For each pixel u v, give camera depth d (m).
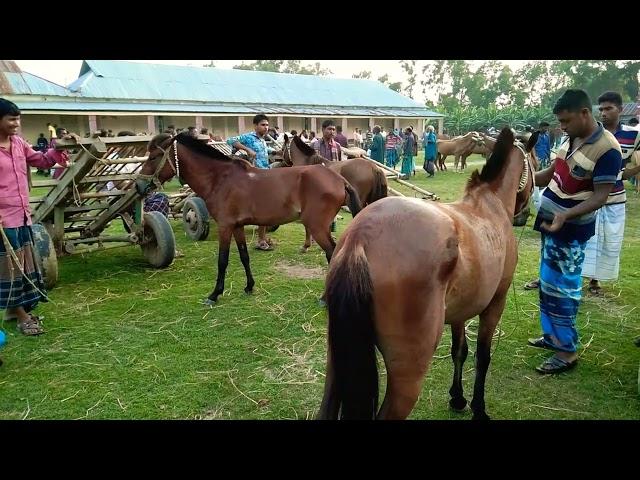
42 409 2.97
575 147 3.17
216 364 3.58
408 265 1.80
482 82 63.53
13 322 4.34
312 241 7.67
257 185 4.83
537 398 3.12
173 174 5.12
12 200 3.77
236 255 6.86
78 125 24.22
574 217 3.10
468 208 2.45
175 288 5.37
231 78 31.48
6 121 3.62
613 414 2.94
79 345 3.89
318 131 32.50
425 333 1.85
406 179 15.98
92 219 6.14
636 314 4.48
